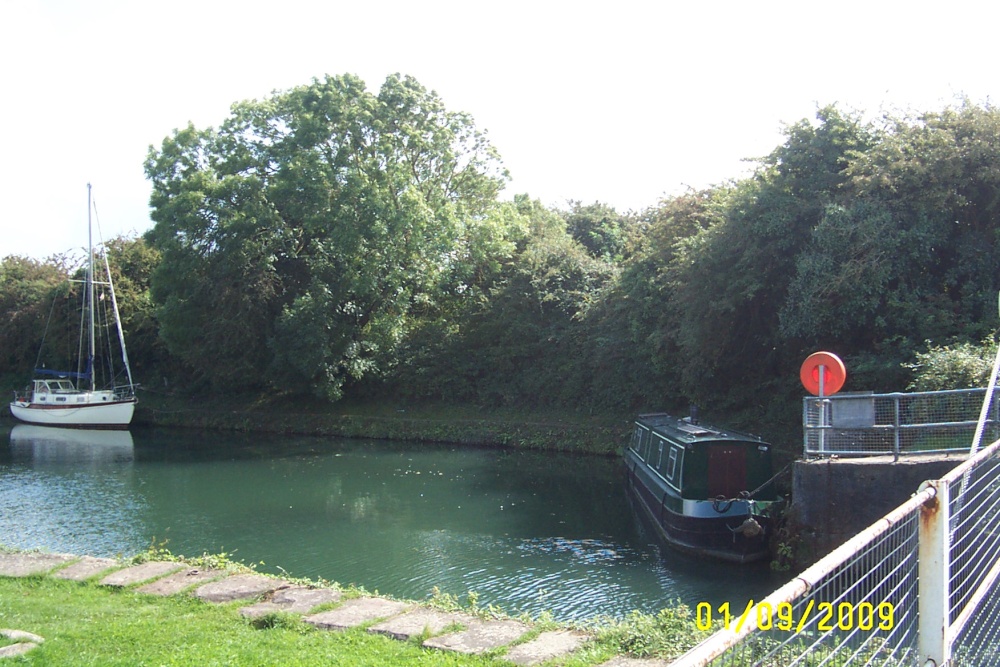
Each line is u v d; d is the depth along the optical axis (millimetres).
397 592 15023
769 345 26531
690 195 31828
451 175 42438
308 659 7613
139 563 11734
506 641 8203
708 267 25453
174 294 40219
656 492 19891
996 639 6090
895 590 4617
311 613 9289
